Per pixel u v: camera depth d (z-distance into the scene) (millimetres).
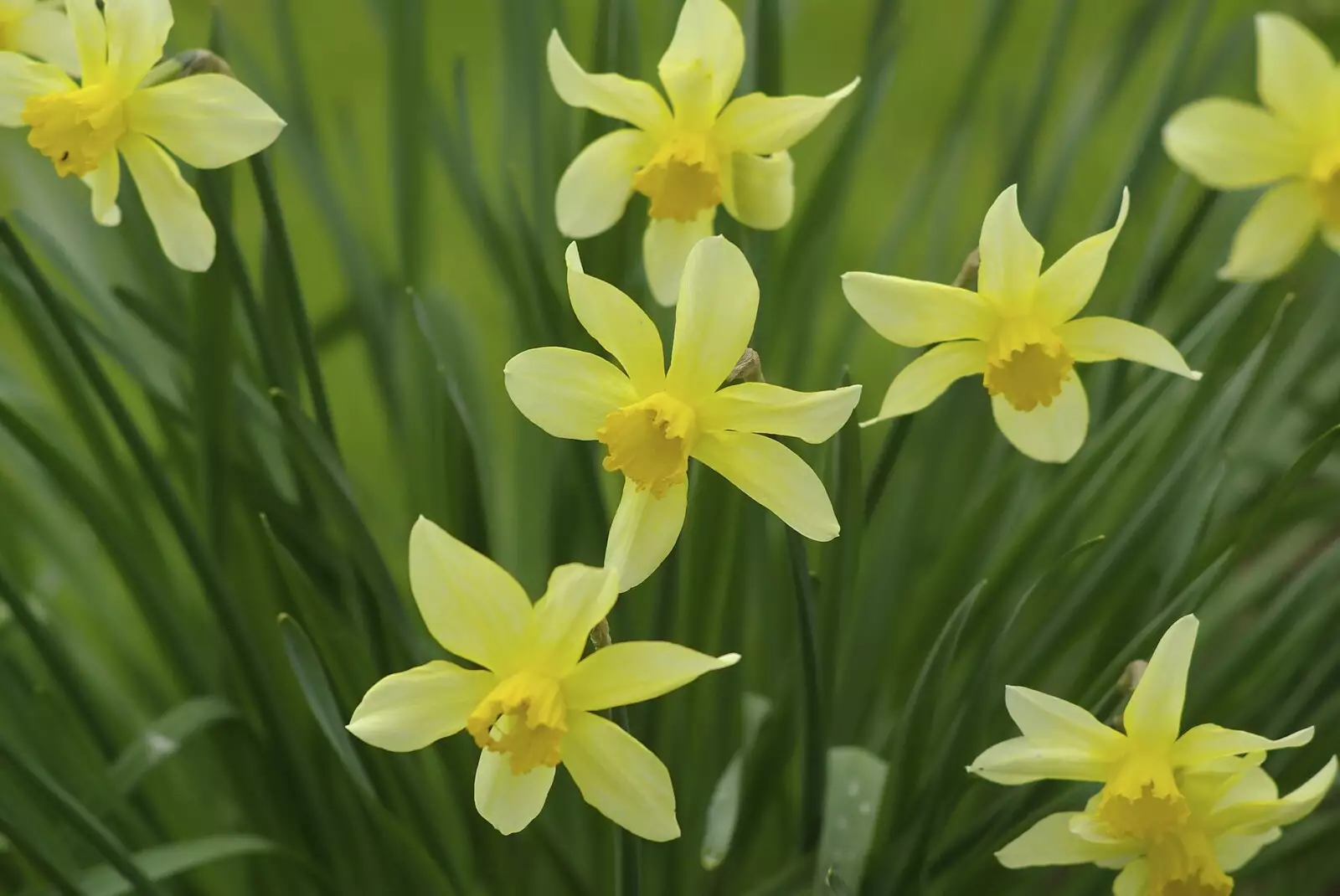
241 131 987
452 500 1061
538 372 935
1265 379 1106
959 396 1146
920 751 1013
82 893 1005
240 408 1088
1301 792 954
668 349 1104
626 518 943
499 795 942
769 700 1129
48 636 1049
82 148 979
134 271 1131
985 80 1211
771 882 1050
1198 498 1060
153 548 1084
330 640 1030
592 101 995
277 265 1031
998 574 1058
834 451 1016
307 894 1105
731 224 1067
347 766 999
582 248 1081
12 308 1041
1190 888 963
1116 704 994
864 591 1149
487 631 925
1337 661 1078
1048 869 1095
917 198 1238
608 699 930
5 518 1136
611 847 1085
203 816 1140
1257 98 1246
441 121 1145
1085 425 990
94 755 1090
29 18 997
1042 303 964
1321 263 1250
